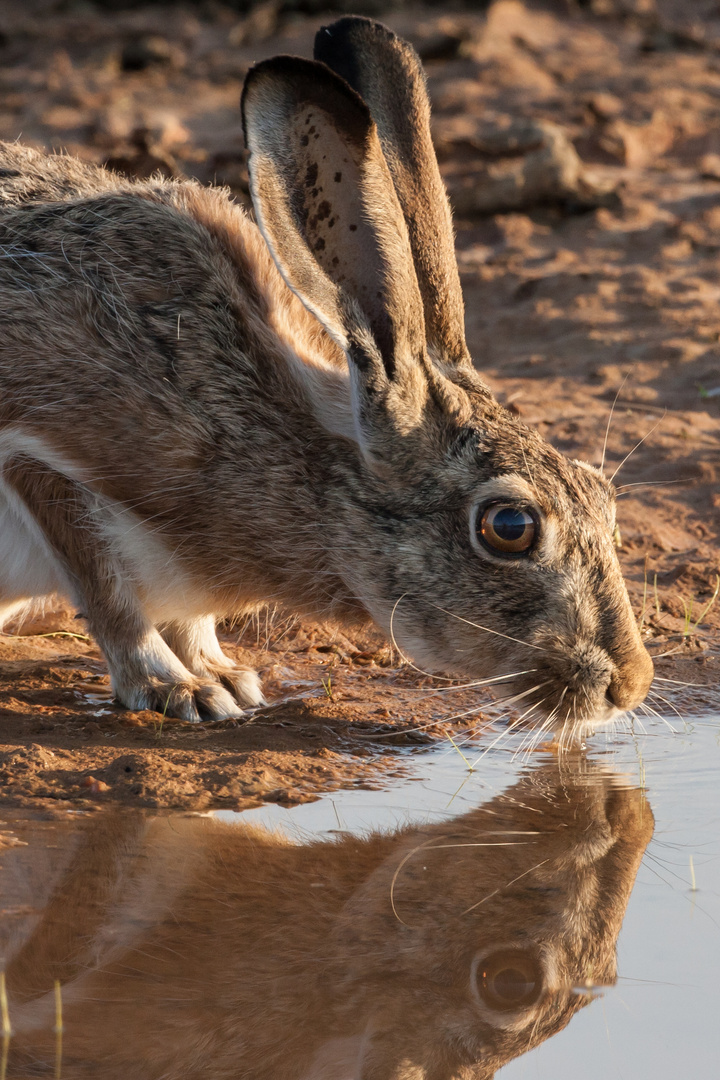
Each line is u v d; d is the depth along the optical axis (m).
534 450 11.85
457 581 11.80
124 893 9.01
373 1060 7.12
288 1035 7.31
